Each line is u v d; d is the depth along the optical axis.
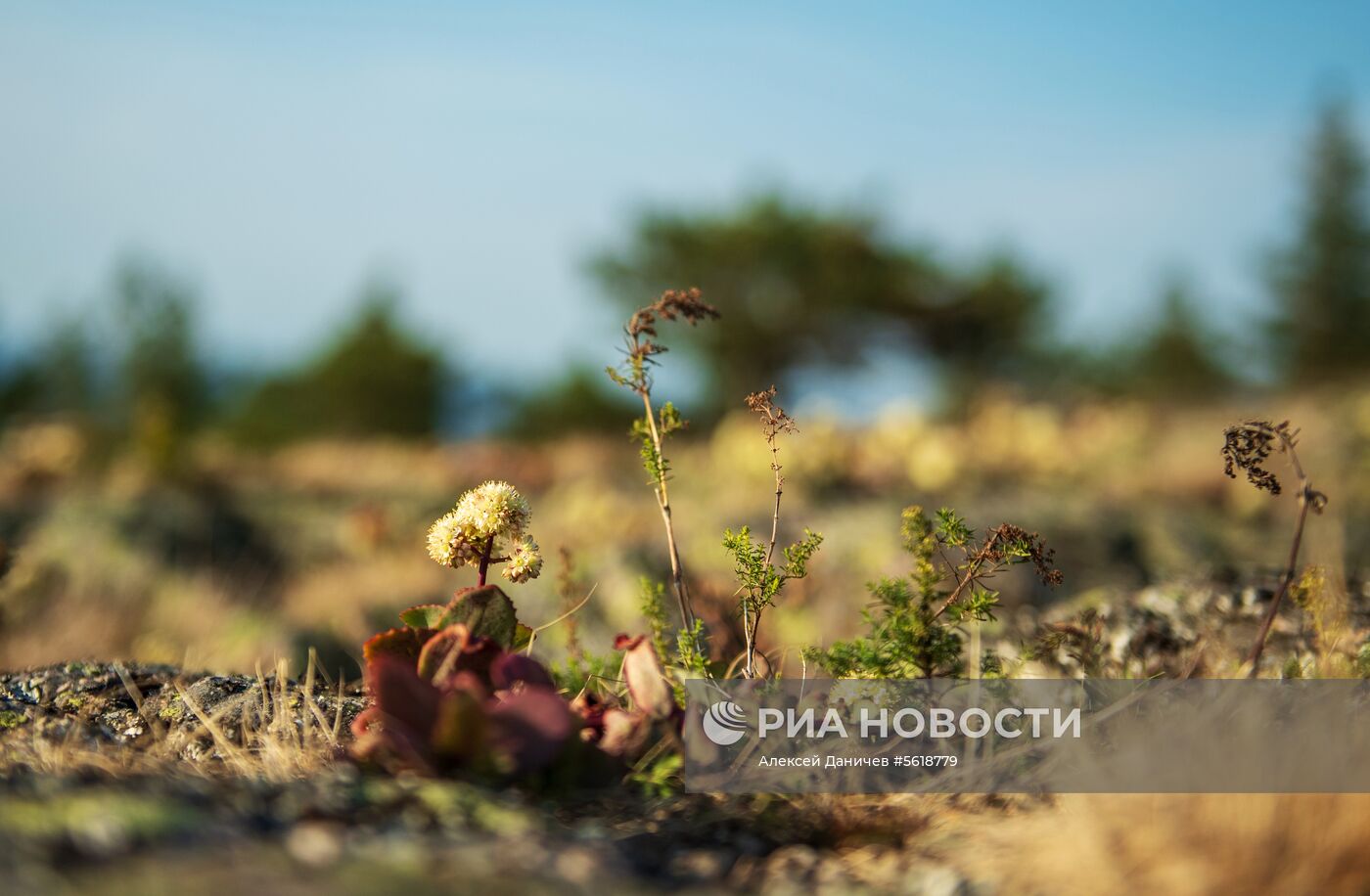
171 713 2.95
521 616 7.11
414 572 9.23
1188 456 13.17
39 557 9.34
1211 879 1.75
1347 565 4.57
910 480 11.95
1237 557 9.48
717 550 7.94
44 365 28.17
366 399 30.56
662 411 2.95
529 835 1.90
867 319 33.06
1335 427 12.51
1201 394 37.81
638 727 2.41
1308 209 40.00
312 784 2.09
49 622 6.85
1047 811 2.21
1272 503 10.59
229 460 15.65
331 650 6.87
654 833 2.07
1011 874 1.89
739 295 32.56
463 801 2.02
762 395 2.92
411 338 31.27
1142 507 10.86
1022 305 32.59
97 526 10.57
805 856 2.02
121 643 6.79
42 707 3.03
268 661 6.33
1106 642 3.49
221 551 10.71
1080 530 9.70
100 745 2.66
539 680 2.40
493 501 2.67
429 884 1.61
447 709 2.13
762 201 32.41
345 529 10.97
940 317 33.09
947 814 2.25
